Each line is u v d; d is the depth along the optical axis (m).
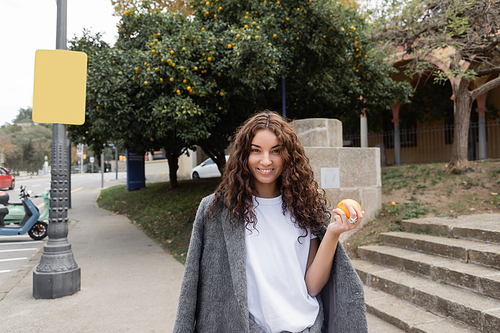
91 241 7.40
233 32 6.02
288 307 1.18
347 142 15.74
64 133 4.39
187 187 12.91
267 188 1.31
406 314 3.21
